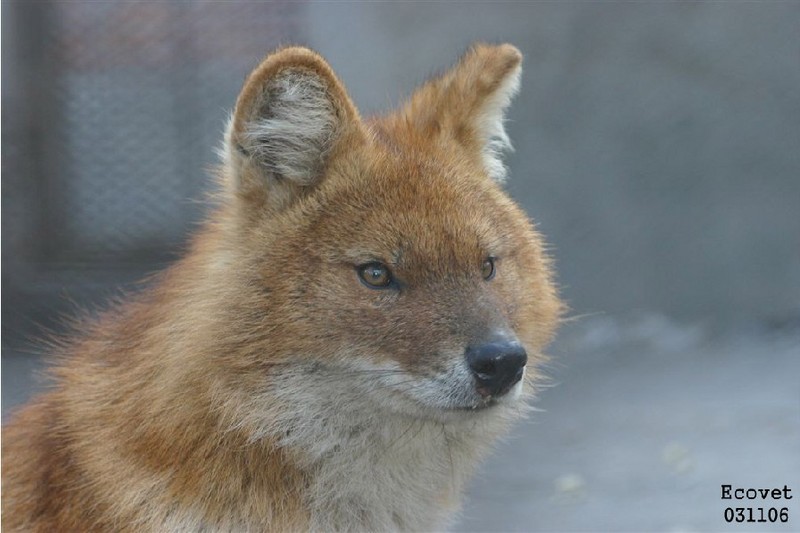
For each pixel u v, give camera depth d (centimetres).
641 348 1759
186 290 712
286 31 1903
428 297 689
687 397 1461
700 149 1892
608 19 1878
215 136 1891
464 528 1081
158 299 732
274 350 682
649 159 1900
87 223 1825
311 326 684
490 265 729
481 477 1207
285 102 708
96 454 698
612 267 1911
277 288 689
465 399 673
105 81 1853
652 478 1169
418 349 677
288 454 689
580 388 1547
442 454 735
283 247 701
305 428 688
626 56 1889
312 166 721
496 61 807
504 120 853
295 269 694
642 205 1903
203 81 1892
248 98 699
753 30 1866
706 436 1287
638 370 1631
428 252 698
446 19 1852
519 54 819
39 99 1789
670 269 1903
